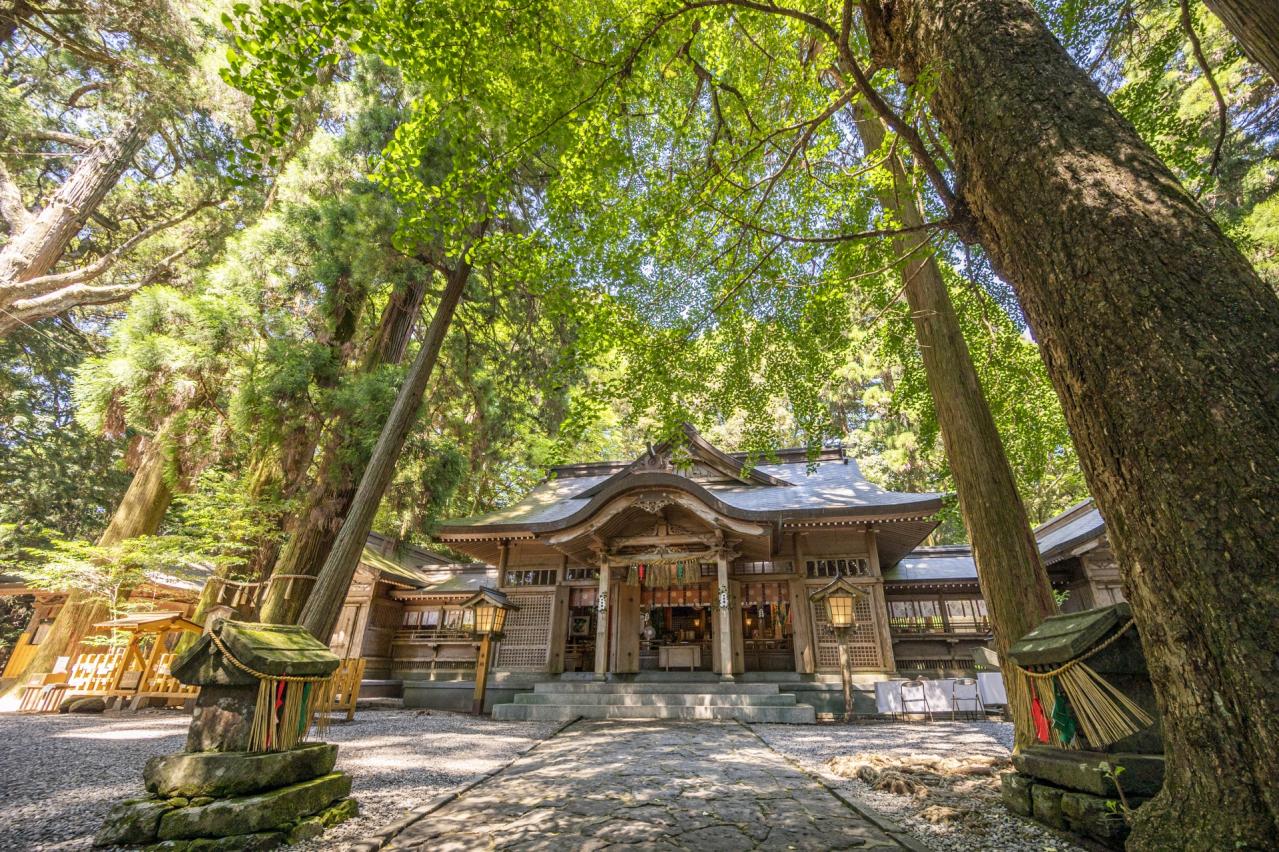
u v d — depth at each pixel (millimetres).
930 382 5805
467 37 4676
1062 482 15688
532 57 5215
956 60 2830
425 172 8695
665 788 4426
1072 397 2242
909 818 3586
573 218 6770
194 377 7961
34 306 11148
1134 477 1965
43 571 9141
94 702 9586
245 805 2953
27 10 10523
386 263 8914
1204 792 1793
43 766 4777
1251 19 2660
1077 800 2914
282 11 3445
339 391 8586
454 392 14039
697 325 6367
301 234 8672
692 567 11844
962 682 10219
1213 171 4887
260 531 9320
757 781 4691
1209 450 1764
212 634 3352
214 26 10047
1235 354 1811
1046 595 4574
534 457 18203
